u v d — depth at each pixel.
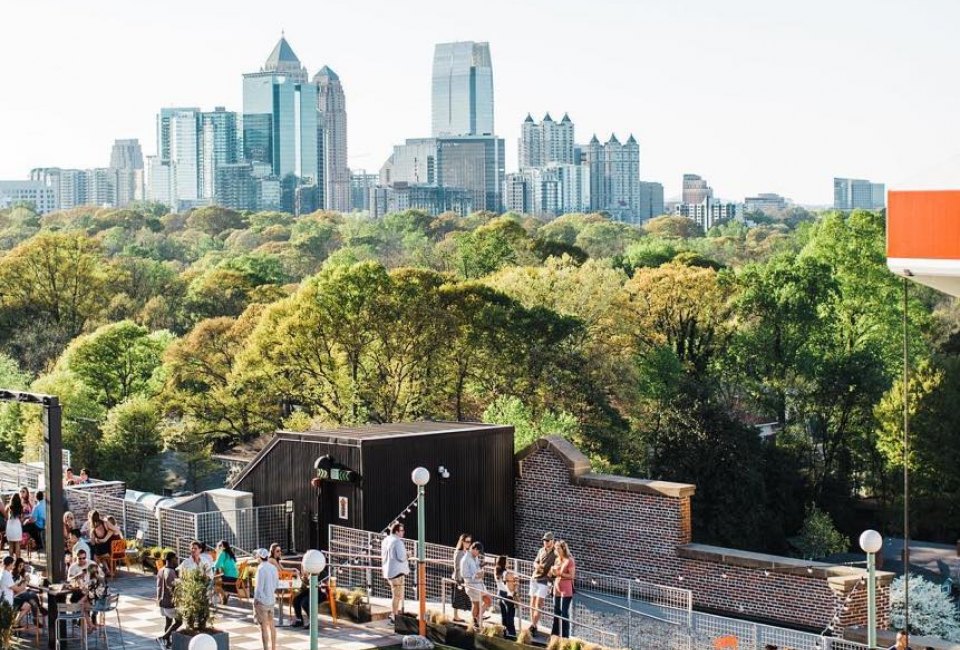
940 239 8.58
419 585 29.00
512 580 28.94
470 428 37.91
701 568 33.19
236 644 27.77
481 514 37.25
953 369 78.19
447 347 85.06
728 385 91.81
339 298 83.31
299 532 36.78
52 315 113.69
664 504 34.12
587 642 26.88
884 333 94.50
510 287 100.19
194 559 28.95
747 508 71.19
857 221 101.06
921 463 76.75
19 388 89.81
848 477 83.75
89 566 27.31
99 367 92.00
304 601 29.77
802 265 100.00
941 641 27.36
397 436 35.78
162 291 132.12
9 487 42.81
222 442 93.81
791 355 94.12
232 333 91.75
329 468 35.66
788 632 27.62
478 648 28.41
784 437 84.88
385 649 28.08
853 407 87.19
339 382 82.62
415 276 87.88
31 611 28.31
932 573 67.12
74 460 79.75
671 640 28.81
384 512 35.50
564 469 36.56
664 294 97.94
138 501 39.22
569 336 91.00
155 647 27.48
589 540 36.03
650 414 84.31
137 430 80.75
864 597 30.39
